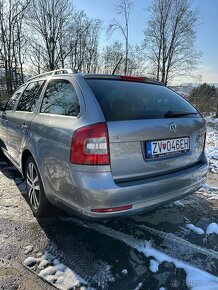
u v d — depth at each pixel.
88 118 2.19
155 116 2.45
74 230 2.81
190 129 2.73
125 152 2.21
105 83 2.58
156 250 2.51
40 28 24.61
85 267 2.28
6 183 4.02
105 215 2.16
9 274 2.19
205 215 3.20
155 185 2.35
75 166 2.15
